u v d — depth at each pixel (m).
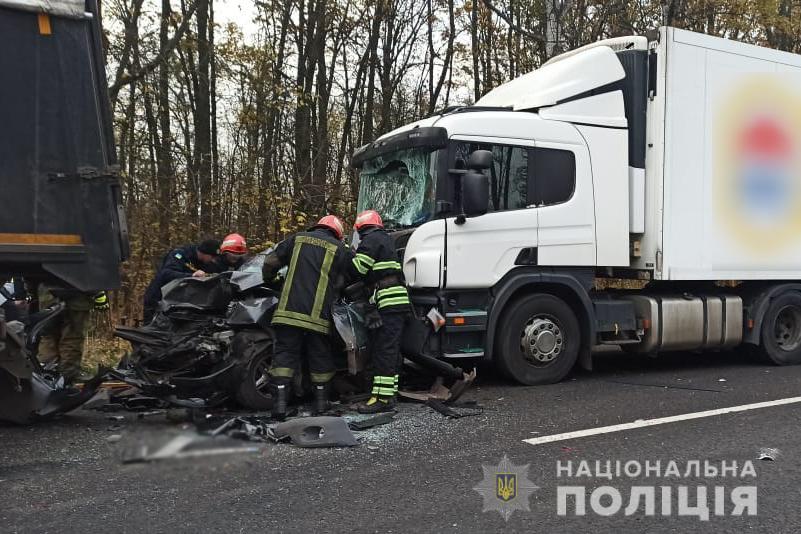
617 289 7.71
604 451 4.58
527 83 7.25
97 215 4.30
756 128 7.70
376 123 17.89
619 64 7.14
